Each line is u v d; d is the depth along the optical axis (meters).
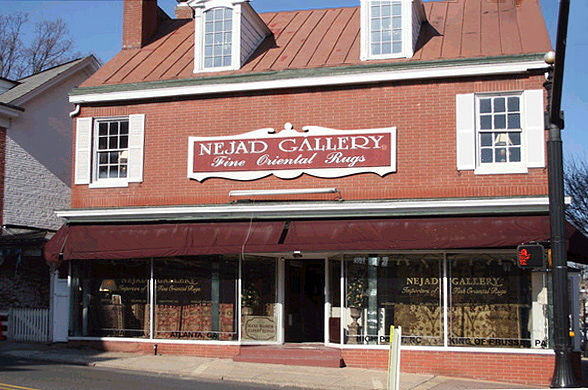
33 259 19.70
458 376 14.76
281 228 15.87
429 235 14.80
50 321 18.28
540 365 14.33
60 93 23.22
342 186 16.06
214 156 16.95
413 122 15.76
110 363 15.32
